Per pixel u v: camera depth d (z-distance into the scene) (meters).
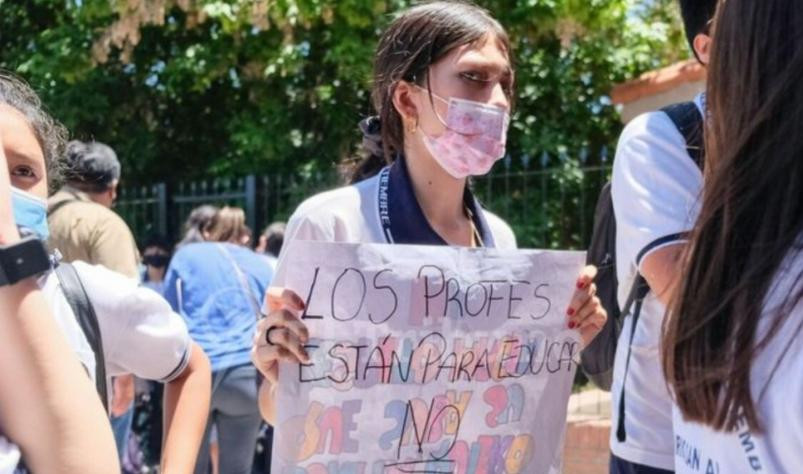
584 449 5.91
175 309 5.93
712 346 1.50
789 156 1.45
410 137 2.46
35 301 1.57
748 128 1.48
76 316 2.11
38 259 1.56
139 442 7.58
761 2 1.50
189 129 12.41
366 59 9.88
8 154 2.00
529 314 2.33
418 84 2.41
